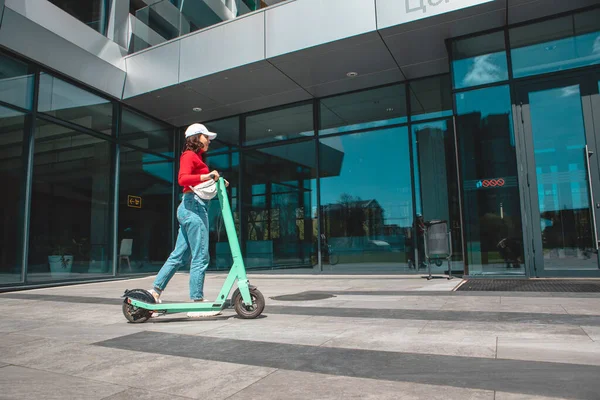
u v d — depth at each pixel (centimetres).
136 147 1071
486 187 722
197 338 303
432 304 435
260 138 1091
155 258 1110
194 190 381
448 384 192
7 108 766
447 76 910
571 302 420
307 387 194
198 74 895
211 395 189
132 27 1002
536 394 175
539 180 699
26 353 276
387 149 945
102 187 970
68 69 861
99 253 952
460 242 861
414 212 904
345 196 974
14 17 727
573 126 689
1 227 750
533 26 718
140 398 189
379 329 316
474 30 743
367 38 760
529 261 691
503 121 724
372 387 191
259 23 836
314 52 804
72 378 220
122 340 305
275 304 472
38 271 807
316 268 987
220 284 800
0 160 750
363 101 980
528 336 279
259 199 1079
